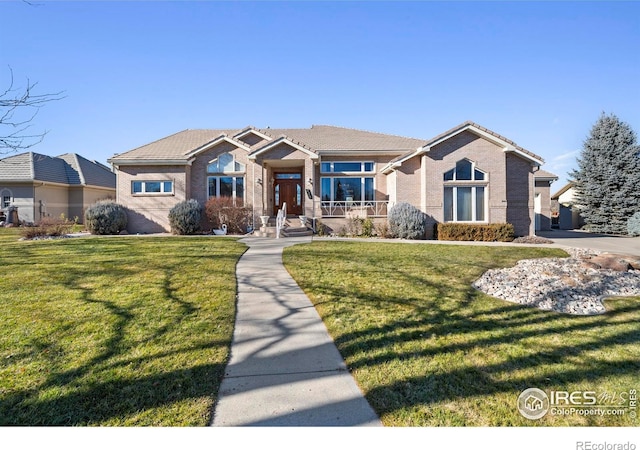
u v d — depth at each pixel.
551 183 26.31
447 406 2.91
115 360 3.58
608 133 25.41
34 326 4.44
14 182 26.16
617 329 4.63
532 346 4.05
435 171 17.08
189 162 19.53
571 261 9.53
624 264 8.46
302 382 3.27
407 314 5.09
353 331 4.45
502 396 3.05
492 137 16.78
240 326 4.64
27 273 7.46
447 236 16.33
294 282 6.99
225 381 3.27
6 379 3.19
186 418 2.73
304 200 20.05
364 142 21.19
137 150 20.78
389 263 9.02
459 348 3.98
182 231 18.08
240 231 19.03
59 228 16.95
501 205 16.98
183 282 6.77
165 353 3.77
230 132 23.44
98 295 5.81
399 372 3.44
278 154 18.70
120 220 18.47
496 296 6.23
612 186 24.41
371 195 20.45
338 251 11.23
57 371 3.35
